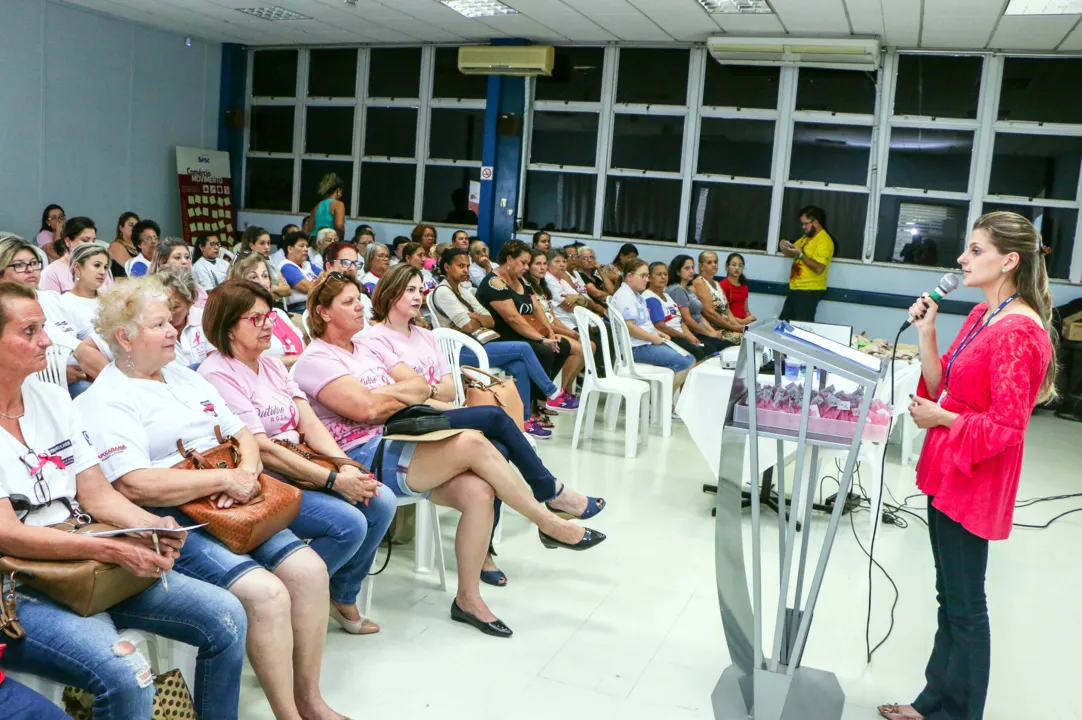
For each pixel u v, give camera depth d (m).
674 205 9.09
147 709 1.73
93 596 1.74
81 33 9.10
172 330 2.20
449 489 2.85
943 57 8.14
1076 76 7.86
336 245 5.74
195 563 2.06
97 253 3.77
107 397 2.13
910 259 8.46
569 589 3.22
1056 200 8.02
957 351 2.29
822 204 8.64
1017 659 2.90
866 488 4.83
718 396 3.97
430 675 2.52
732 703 2.42
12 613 1.70
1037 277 2.18
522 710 2.36
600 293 7.83
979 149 8.14
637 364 5.97
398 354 3.30
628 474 4.80
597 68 9.13
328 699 2.35
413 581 3.18
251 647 2.04
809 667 2.72
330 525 2.43
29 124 8.78
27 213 8.89
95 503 1.95
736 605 2.47
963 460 2.11
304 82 10.36
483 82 9.60
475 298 6.07
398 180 10.08
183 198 10.21
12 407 1.87
